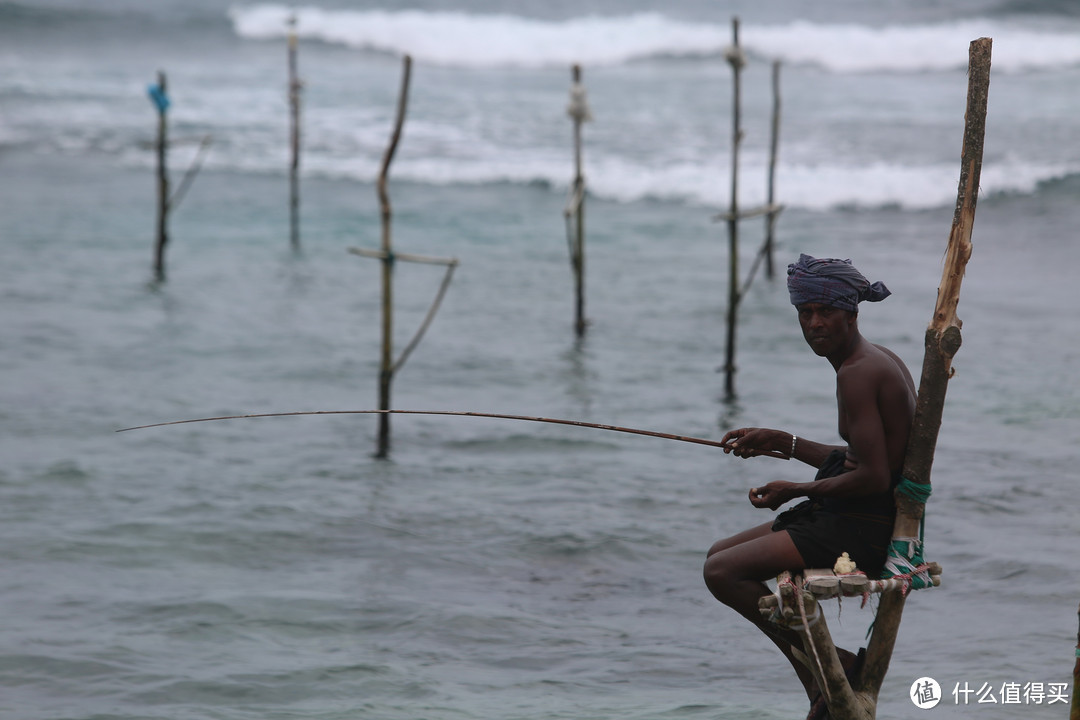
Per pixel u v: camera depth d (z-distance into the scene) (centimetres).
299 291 5778
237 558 2705
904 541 1481
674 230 7350
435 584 2581
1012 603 2409
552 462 3466
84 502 3033
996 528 2853
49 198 7962
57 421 3744
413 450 3578
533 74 13112
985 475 3247
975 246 6794
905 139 9538
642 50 13688
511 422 3847
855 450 1462
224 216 7625
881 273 6100
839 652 1580
